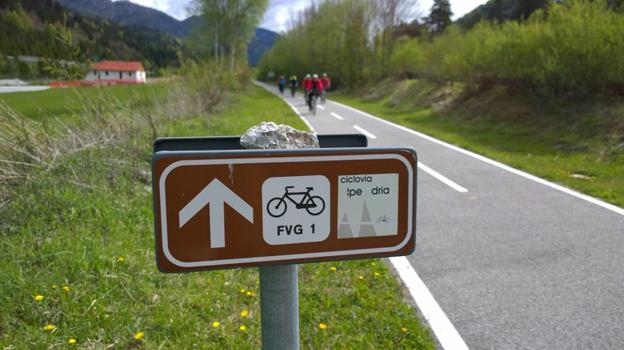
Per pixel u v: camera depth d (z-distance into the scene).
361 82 39.03
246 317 3.07
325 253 1.39
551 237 4.79
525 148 10.07
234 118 14.67
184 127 9.61
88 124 6.46
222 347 2.75
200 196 1.28
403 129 14.05
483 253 4.40
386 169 1.39
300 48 60.94
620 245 4.54
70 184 5.00
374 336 2.94
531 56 12.60
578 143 9.50
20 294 3.00
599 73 10.49
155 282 3.44
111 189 5.24
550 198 6.29
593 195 6.41
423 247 4.57
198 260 1.30
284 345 1.48
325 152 1.34
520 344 2.91
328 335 2.94
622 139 8.89
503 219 5.42
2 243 3.67
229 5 42.78
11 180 4.83
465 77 17.09
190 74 15.11
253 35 45.44
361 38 38.62
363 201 1.39
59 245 3.66
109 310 2.99
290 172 1.33
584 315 3.24
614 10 11.22
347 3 39.78
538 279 3.82
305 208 1.35
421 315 3.25
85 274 3.33
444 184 7.15
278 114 18.84
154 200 1.26
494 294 3.56
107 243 3.92
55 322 2.84
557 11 11.99
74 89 7.18
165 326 2.91
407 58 28.64
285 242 1.35
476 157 9.34
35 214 4.30
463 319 3.20
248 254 1.33
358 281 3.70
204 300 3.23
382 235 1.42
